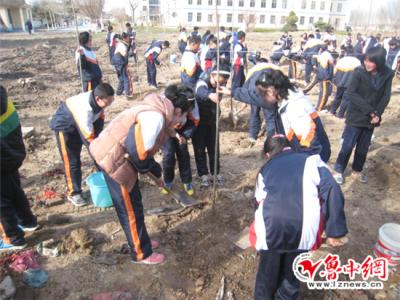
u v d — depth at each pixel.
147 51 10.41
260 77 3.32
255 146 6.24
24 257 3.28
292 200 2.22
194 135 4.46
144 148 2.66
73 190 4.20
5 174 3.13
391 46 12.08
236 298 3.00
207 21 49.31
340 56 10.63
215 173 3.97
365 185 4.90
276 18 51.28
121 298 2.89
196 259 3.41
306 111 3.19
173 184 4.80
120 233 3.76
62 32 35.06
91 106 3.52
